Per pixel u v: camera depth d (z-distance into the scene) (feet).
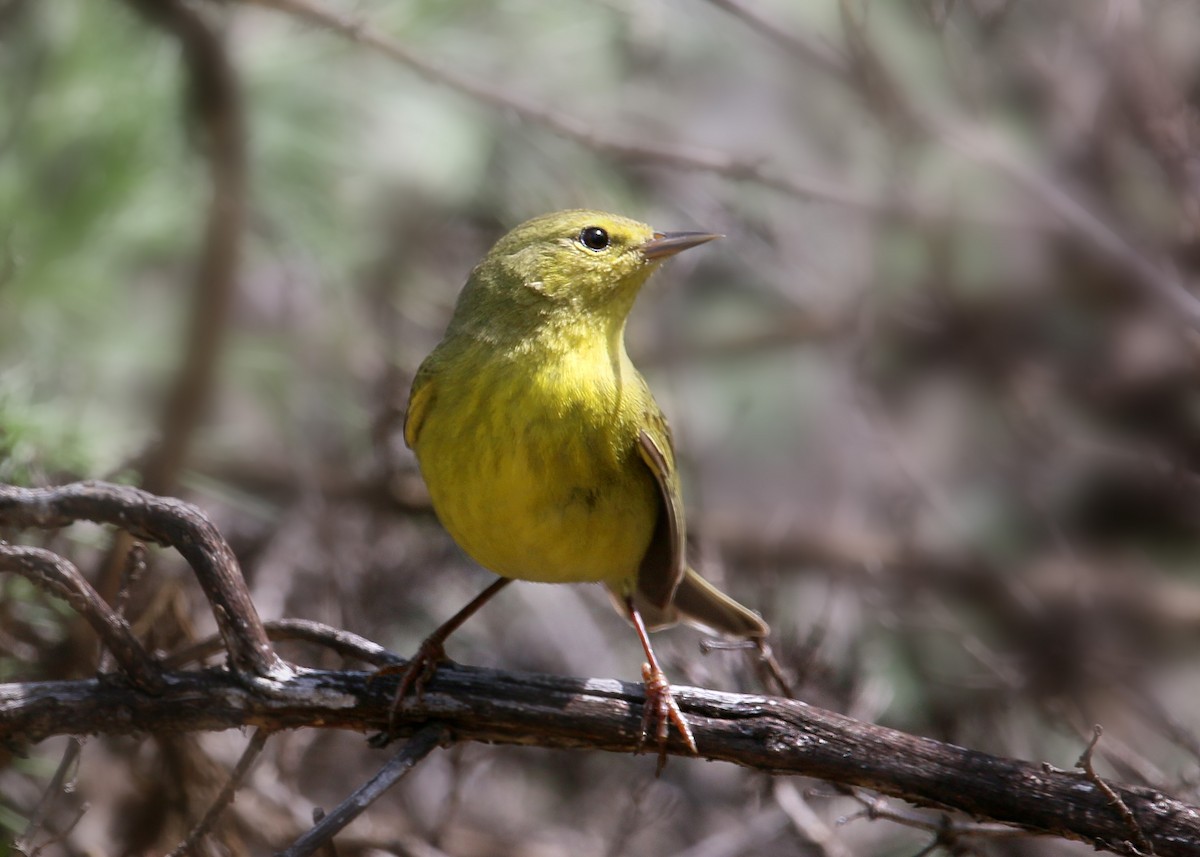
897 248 40.16
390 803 40.16
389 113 39.63
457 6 40.34
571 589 44.29
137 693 23.13
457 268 42.19
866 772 23.09
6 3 36.22
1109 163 38.11
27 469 29.48
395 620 41.47
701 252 42.91
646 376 43.39
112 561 30.73
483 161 40.55
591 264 27.27
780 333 43.16
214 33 33.42
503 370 26.12
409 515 40.75
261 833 34.53
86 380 35.27
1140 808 22.45
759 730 23.49
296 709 23.43
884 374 41.32
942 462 41.16
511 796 42.32
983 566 38.70
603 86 42.01
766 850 38.55
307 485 39.52
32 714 22.97
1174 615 38.78
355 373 40.40
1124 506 40.09
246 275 37.96
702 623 30.60
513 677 23.90
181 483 35.83
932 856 35.17
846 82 34.17
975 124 34.55
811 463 42.63
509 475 25.66
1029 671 37.17
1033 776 22.75
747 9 34.06
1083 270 38.83
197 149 34.99
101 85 35.81
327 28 33.88
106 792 32.71
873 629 39.06
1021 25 38.81
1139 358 39.34
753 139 41.91
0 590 29.78
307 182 39.01
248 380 38.78
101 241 35.58
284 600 39.81
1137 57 37.52
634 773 41.52
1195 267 37.55
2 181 34.91
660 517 27.89
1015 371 39.78
